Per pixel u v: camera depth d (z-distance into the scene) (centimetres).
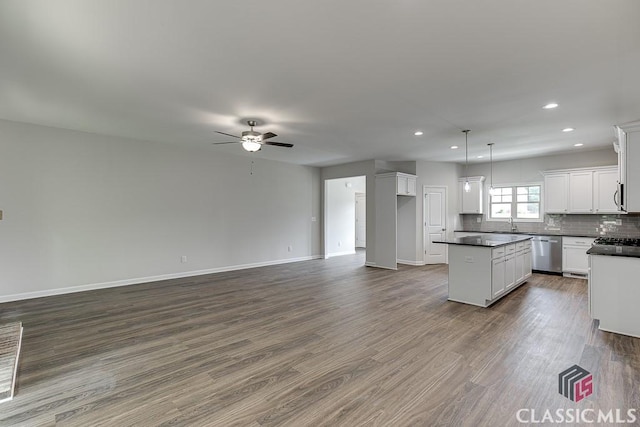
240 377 248
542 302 452
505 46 242
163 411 206
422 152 663
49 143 479
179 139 561
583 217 648
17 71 288
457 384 238
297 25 217
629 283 330
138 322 370
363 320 378
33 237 468
